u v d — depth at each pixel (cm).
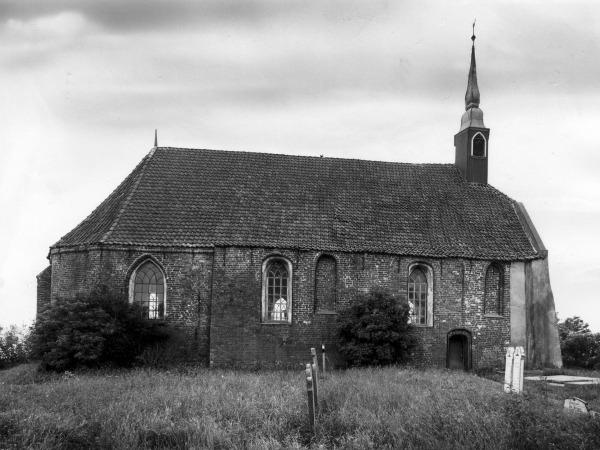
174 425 1472
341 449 1359
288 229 3186
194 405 1664
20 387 2066
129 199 3184
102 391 1908
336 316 3066
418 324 3266
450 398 1652
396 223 3384
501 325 3328
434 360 3231
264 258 3075
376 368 2712
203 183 3356
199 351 3014
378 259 3216
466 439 1383
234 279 3023
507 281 3369
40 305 3378
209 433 1408
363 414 1562
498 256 3347
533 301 3388
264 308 3089
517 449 1358
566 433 1379
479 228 3481
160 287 3052
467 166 3788
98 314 2595
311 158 3672
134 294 3022
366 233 3278
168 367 2769
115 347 2669
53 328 2606
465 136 3819
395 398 1747
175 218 3144
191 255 3052
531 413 1430
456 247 3331
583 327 4388
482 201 3662
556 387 2356
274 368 3016
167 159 3462
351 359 2905
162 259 3030
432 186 3694
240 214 3216
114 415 1534
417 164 3841
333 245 3164
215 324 2984
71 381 2181
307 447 1402
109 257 2964
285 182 3459
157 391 1872
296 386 1977
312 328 3089
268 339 3031
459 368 3316
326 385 1964
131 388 1992
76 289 3073
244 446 1386
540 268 3416
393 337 2862
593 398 2072
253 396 1756
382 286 3197
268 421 1508
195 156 3519
